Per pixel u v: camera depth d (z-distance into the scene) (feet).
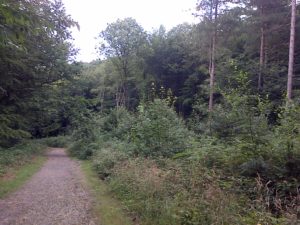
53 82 99.14
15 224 25.57
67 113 100.58
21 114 85.25
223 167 32.27
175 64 173.37
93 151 77.36
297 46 96.07
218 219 20.95
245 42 107.96
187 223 22.74
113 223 26.12
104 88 220.64
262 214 21.29
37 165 64.54
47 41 80.89
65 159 81.00
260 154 29.89
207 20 105.81
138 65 194.08
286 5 97.66
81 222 26.30
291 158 28.50
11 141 84.94
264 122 31.68
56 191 38.58
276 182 27.84
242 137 31.73
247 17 101.55
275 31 93.81
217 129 39.63
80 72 107.24
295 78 87.56
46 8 54.65
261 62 97.04
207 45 108.99
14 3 23.41
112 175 43.42
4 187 39.24
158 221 24.85
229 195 24.49
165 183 29.30
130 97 204.74
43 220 26.71
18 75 73.82
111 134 87.61
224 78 89.56
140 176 33.81
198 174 29.50
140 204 28.32
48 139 140.26
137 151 49.93
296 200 24.14
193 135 51.44
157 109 53.31
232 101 33.99
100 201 33.47
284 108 32.73
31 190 38.91
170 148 46.91
